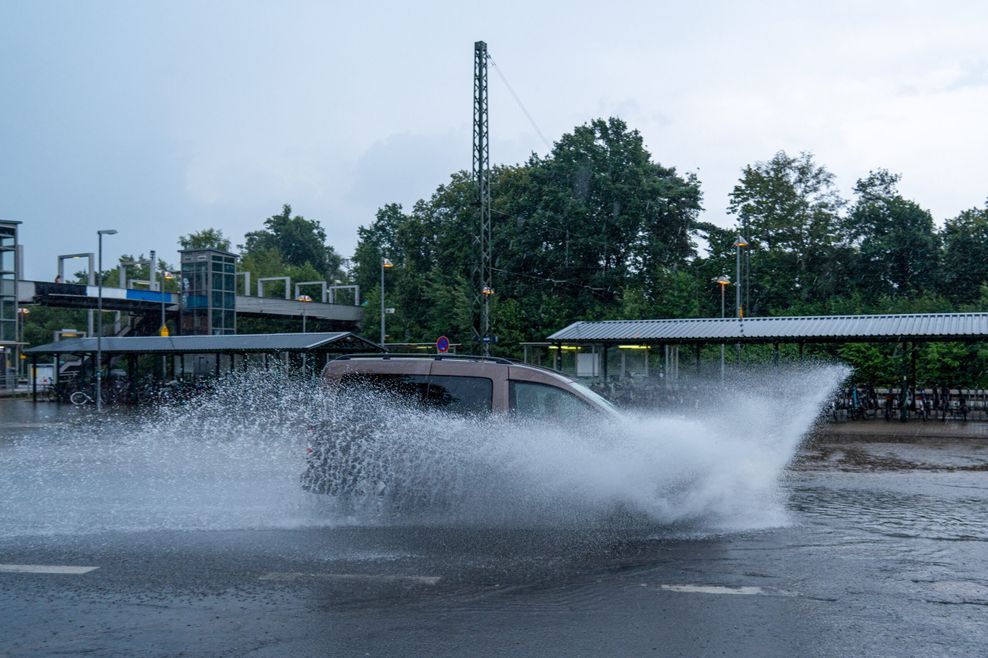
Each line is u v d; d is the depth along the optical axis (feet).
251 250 404.98
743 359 117.80
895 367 96.99
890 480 37.50
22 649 14.88
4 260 151.23
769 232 186.80
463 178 213.66
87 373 121.80
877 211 192.85
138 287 230.27
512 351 162.71
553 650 14.66
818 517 27.20
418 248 216.33
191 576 19.72
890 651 14.61
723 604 17.40
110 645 15.08
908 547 22.75
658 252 171.12
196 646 14.99
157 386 110.32
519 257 174.70
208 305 167.22
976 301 168.76
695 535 24.13
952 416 80.33
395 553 21.85
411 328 203.62
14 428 68.85
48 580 19.44
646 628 15.85
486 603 17.51
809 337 79.00
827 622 16.21
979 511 28.66
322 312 221.25
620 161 175.22
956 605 17.37
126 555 21.76
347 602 17.63
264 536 23.85
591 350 114.21
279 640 15.28
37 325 304.50
